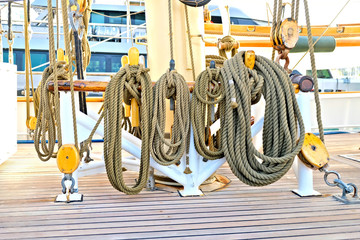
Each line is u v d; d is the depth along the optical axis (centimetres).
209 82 230
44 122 241
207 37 342
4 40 762
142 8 827
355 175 295
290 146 219
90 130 229
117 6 814
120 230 173
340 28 588
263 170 220
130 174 307
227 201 220
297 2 235
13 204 214
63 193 222
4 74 338
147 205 212
